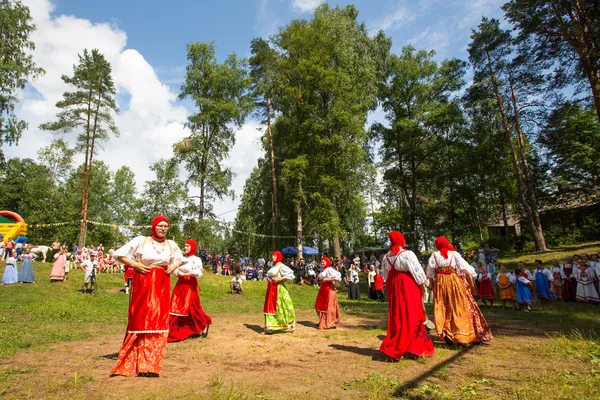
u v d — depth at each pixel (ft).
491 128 104.94
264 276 96.02
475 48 94.17
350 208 93.71
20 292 44.93
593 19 54.95
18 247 73.26
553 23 64.54
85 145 96.17
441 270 21.13
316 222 91.71
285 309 26.27
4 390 11.93
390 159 119.96
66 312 34.22
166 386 12.73
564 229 106.32
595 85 56.49
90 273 48.85
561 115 69.87
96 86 95.20
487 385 13.20
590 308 38.22
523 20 69.10
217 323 31.42
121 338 23.17
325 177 87.10
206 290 61.46
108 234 160.76
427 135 114.32
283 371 15.29
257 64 103.50
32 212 133.59
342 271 84.48
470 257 85.76
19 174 139.74
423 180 120.26
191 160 101.71
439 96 114.52
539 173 112.27
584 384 12.82
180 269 22.93
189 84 103.50
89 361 16.43
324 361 17.13
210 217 101.60
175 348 19.94
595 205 104.32
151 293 14.20
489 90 94.48
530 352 18.43
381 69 113.70
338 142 89.10
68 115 93.97
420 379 13.99
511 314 36.11
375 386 12.76
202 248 103.04
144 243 14.52
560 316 32.55
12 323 27.81
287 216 111.75
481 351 18.76
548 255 82.07
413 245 110.32
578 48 59.06
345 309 43.65
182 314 22.61
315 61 89.76
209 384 13.12
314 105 93.61
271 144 101.65
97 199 162.50
